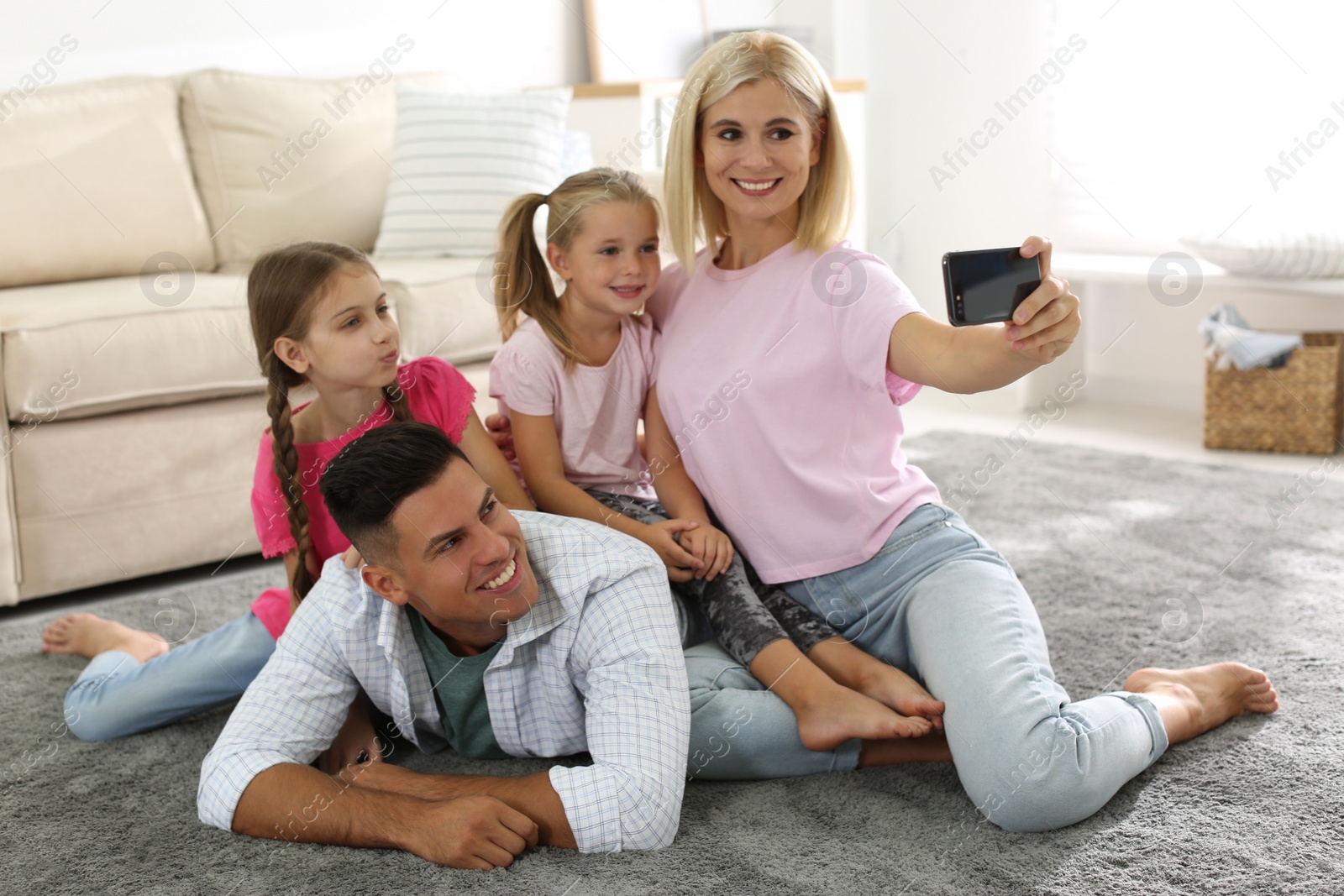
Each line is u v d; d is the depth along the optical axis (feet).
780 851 3.67
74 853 3.89
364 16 10.21
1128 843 3.62
